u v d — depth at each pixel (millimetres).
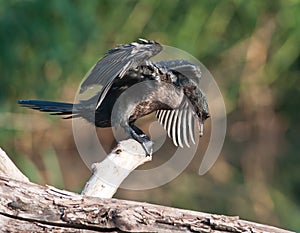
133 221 5246
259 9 14078
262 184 13977
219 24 13992
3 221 5285
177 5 13531
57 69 13258
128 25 13391
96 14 13039
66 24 12539
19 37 12539
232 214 13211
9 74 12945
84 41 12766
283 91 14836
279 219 13328
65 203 5344
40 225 5297
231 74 14484
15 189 5383
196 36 13719
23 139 13484
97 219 5277
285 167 14422
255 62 14500
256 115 14734
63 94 13414
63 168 13508
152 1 13320
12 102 13344
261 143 14594
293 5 14000
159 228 5266
